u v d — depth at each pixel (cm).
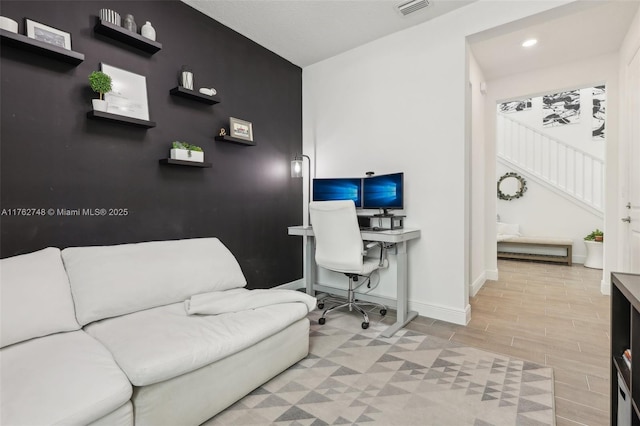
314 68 367
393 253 310
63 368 117
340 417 148
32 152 178
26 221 176
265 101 329
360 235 255
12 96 171
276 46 327
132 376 121
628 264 286
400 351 215
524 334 243
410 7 262
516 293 353
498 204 614
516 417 147
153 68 232
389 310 304
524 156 596
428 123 282
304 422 145
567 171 557
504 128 616
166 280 193
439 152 276
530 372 187
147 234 230
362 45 324
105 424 111
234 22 283
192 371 139
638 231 257
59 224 188
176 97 248
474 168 351
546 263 525
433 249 280
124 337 145
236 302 190
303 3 257
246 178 307
